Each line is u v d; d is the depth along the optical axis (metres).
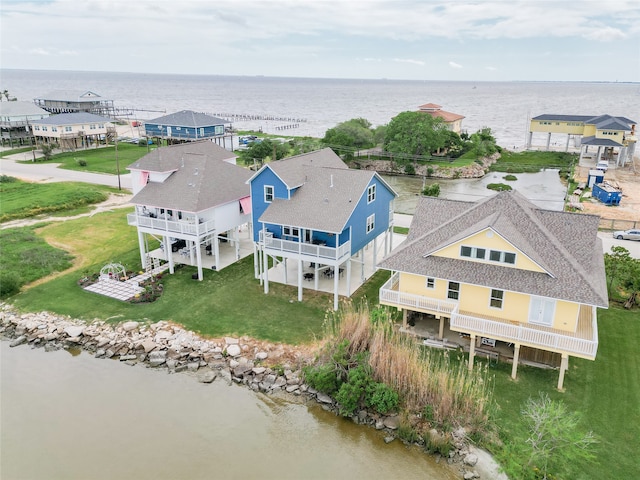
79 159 79.69
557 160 93.69
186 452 22.20
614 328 29.72
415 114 89.31
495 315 26.41
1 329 32.25
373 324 25.95
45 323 32.38
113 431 23.53
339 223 31.12
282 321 31.30
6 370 28.31
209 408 25.02
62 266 40.16
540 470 19.92
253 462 21.64
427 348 28.03
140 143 97.75
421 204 31.83
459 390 22.84
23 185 62.81
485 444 21.59
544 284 24.42
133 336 30.50
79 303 34.50
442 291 27.72
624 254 33.78
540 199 64.75
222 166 41.12
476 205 29.56
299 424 23.81
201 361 28.36
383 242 44.69
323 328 30.19
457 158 90.81
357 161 91.69
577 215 28.23
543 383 25.02
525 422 22.33
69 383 27.17
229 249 43.25
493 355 26.97
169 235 37.34
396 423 23.08
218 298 34.34
